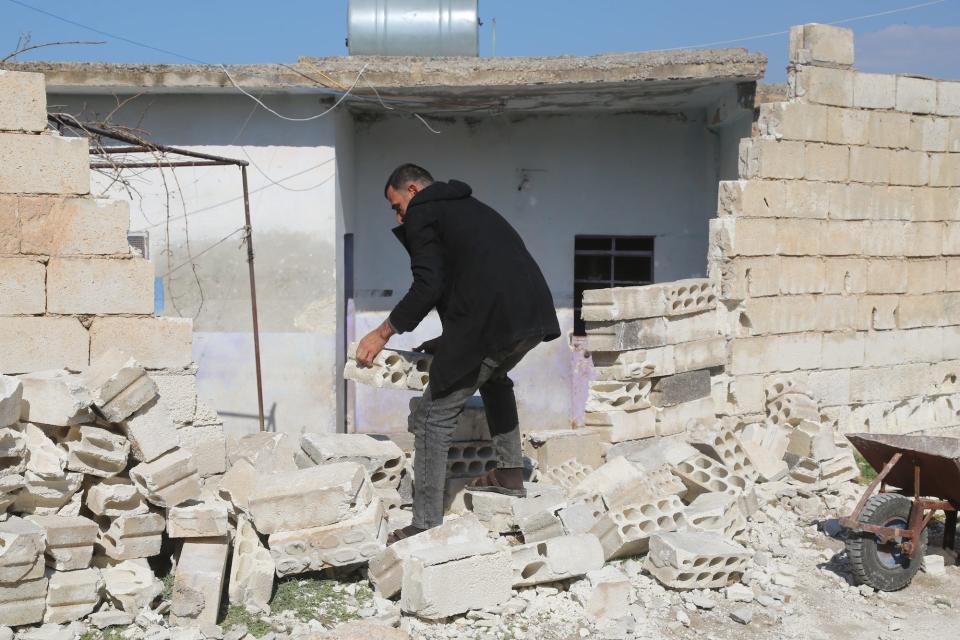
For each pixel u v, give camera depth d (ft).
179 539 16.55
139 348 18.52
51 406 15.40
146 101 31.48
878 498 19.11
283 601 16.22
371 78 30.04
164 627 14.64
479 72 29.99
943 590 19.47
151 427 15.76
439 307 18.26
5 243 17.30
